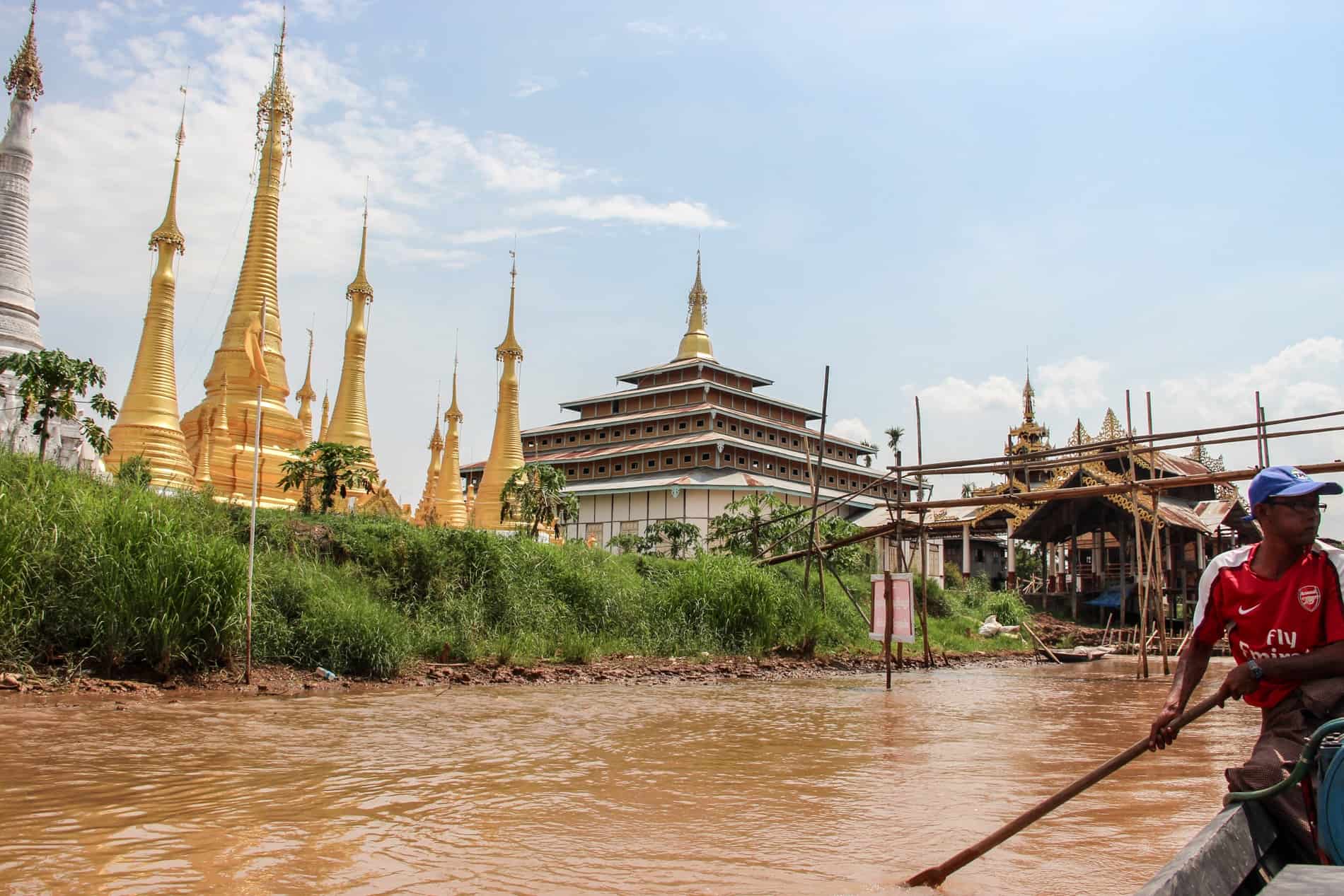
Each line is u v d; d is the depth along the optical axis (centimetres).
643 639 2842
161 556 1791
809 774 1035
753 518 4203
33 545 1764
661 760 1119
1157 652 4166
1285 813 470
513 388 5556
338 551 2550
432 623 2433
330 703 1622
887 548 5378
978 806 868
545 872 648
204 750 1112
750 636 3012
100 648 1722
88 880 613
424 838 737
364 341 4750
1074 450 2672
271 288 4334
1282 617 505
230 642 1853
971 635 4450
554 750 1180
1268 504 511
